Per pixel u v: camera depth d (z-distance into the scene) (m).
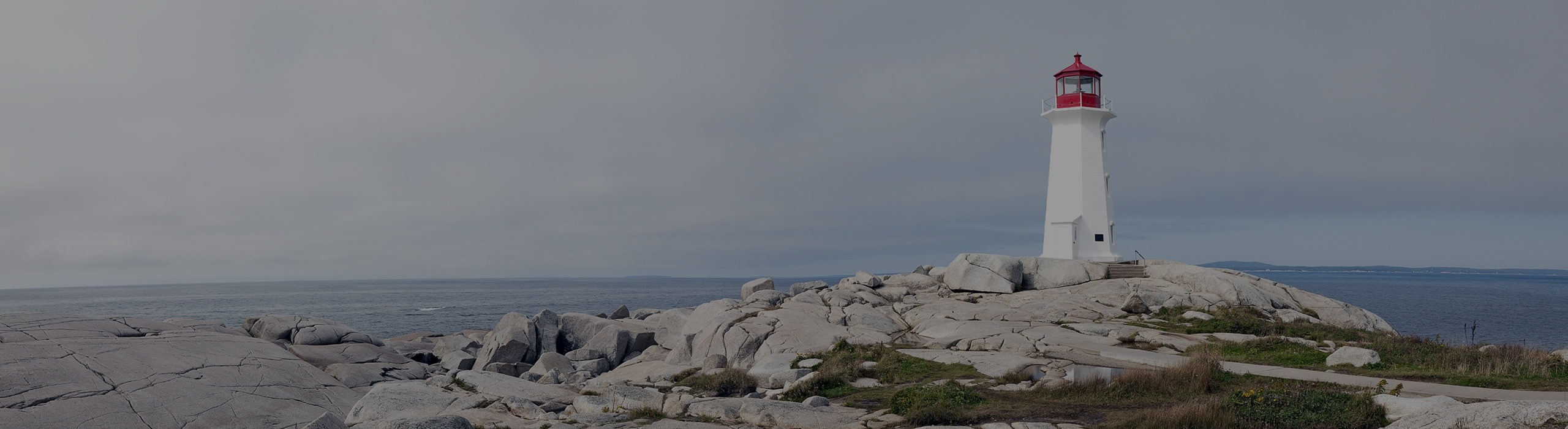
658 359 31.34
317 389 23.61
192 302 144.62
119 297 192.62
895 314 34.50
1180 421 12.16
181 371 21.80
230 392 21.31
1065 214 44.84
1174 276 39.16
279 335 29.81
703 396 19.31
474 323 81.19
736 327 28.66
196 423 19.30
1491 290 151.38
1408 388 15.38
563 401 18.03
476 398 17.72
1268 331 25.73
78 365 20.56
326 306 118.06
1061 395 15.89
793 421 14.03
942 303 35.22
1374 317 35.88
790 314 30.27
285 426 20.36
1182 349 23.39
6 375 19.05
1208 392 15.65
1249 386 15.91
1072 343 24.36
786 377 20.75
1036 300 36.28
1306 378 17.00
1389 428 10.88
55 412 18.05
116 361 21.47
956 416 13.69
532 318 36.47
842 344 24.95
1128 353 22.44
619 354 33.38
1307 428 11.70
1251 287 36.38
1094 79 45.91
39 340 22.56
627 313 46.75
